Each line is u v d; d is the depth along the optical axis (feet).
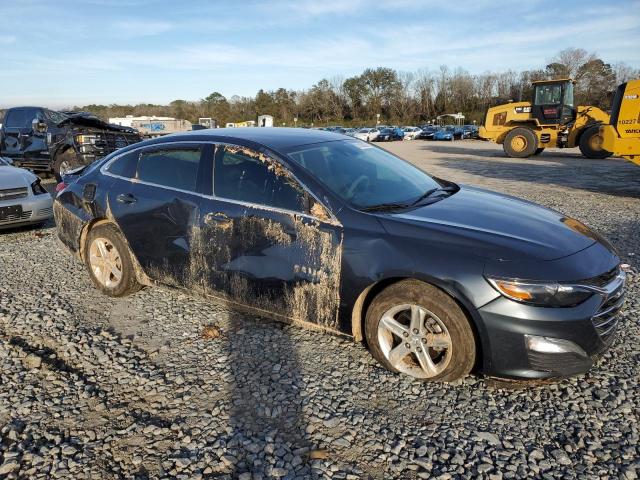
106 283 15.55
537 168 53.93
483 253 9.73
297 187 11.64
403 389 10.43
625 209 29.07
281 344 12.44
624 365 11.25
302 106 317.01
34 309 14.88
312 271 11.27
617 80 227.40
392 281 10.73
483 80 273.54
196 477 8.11
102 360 11.91
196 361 11.79
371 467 8.29
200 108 320.50
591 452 8.53
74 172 17.48
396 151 92.43
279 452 8.64
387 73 297.94
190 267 13.37
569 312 9.38
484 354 9.74
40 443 9.06
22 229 25.94
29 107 43.37
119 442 9.05
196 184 13.25
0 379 11.21
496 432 9.09
